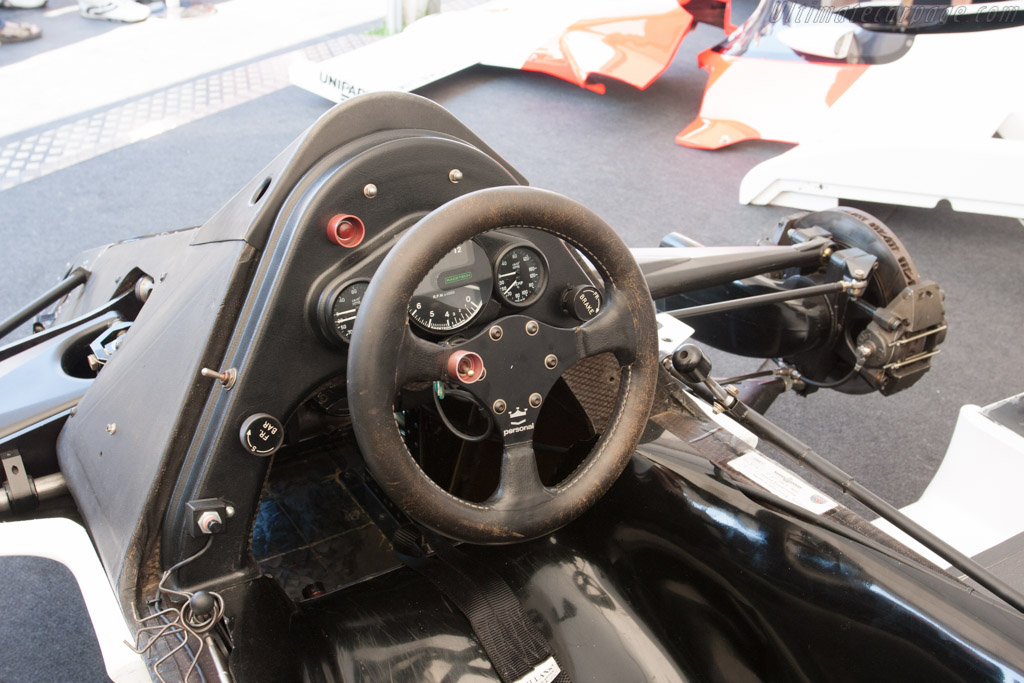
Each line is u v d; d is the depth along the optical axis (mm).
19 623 1493
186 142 3129
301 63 3473
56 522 1039
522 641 932
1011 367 2256
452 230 770
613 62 3291
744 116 3250
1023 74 2734
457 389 891
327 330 880
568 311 948
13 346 1493
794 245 1666
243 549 944
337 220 860
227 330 896
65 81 3570
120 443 997
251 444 880
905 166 2652
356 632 937
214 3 4551
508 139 3299
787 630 983
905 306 1580
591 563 1075
